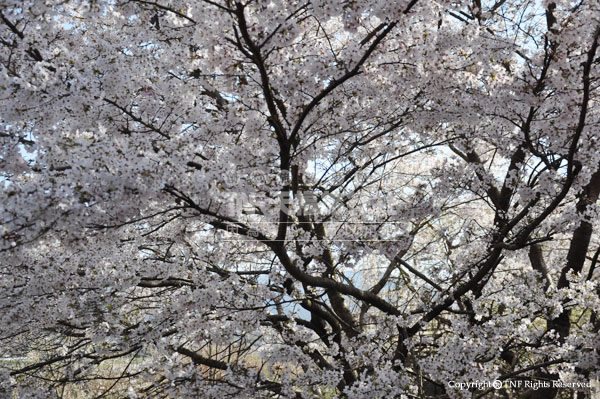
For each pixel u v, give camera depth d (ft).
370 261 29.73
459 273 18.56
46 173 10.10
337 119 15.16
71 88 10.96
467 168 16.28
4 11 11.16
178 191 10.96
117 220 10.92
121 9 13.89
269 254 20.80
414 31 13.56
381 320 16.87
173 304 15.48
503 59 13.84
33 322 17.35
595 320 20.26
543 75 13.32
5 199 9.18
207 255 17.25
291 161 14.85
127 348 16.55
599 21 11.19
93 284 16.03
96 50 12.01
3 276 15.97
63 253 15.74
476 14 16.05
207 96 16.58
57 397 17.63
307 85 13.20
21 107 11.11
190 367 14.83
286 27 11.61
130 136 13.62
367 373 15.83
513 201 20.85
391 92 14.88
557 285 21.95
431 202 14.67
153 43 16.31
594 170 14.62
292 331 17.11
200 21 11.71
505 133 16.84
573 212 15.62
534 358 20.95
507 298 15.93
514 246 16.26
